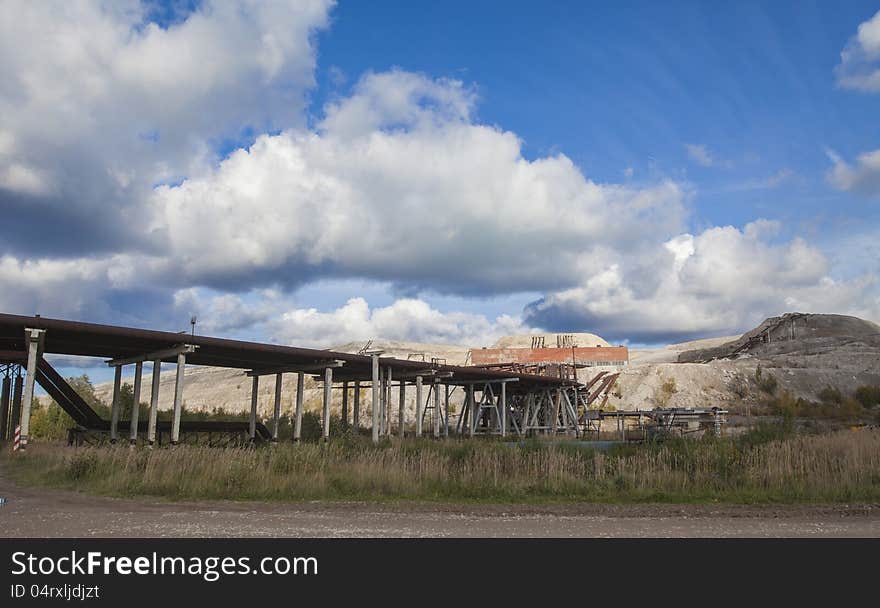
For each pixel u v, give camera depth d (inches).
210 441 1700.3
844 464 909.8
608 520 651.5
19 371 1819.6
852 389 3843.5
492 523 625.6
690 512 709.3
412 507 733.9
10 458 1245.7
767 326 5925.2
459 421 2837.1
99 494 821.9
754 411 3316.9
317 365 1809.8
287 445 1088.2
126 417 2524.6
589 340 7554.1
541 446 1081.4
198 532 561.3
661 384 3912.4
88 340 1481.3
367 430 2415.1
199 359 1780.3
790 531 590.6
